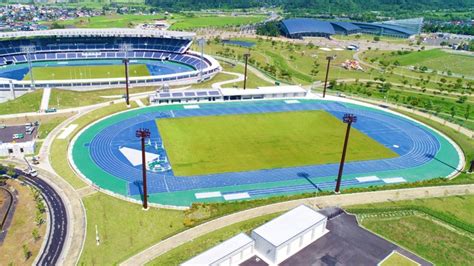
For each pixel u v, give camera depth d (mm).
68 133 114625
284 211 79125
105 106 137750
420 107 152375
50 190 85250
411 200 84938
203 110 138375
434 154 112062
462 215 80500
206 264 57812
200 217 76062
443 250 68938
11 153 101438
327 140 117500
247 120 130750
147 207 79188
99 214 76750
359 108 147250
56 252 65875
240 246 61844
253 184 91750
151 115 131375
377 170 101125
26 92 151625
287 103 149750
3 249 66812
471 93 178125
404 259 65062
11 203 80688
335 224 72938
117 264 63125
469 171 101438
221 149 108562
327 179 95500
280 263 61969
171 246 67688
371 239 69500
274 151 109062
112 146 107688
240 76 187500
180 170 96250
